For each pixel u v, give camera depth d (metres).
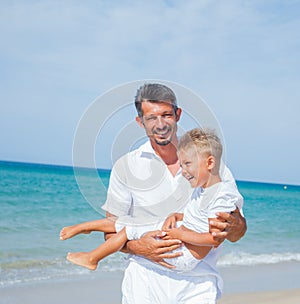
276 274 9.17
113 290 7.27
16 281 7.69
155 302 2.84
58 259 9.32
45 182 20.59
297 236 15.62
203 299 2.80
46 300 6.65
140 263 2.88
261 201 29.20
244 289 7.68
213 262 2.86
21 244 10.70
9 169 30.70
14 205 16.22
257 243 13.45
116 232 3.08
